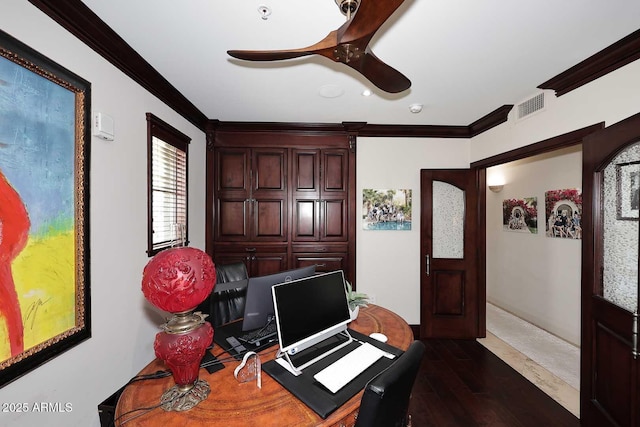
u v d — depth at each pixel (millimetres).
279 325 1289
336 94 2520
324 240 3465
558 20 1515
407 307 3523
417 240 3523
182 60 1945
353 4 1128
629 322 1598
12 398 1147
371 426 920
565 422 2020
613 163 1764
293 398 1138
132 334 1944
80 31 1476
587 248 1921
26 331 1191
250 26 1583
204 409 1074
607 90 1832
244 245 3412
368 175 3506
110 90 1740
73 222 1434
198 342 1107
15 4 1169
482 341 3283
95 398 1595
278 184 3436
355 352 1444
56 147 1342
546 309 3492
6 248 1116
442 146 3516
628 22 1521
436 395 2320
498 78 2188
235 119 3225
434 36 1662
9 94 1132
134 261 1983
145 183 2119
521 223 3871
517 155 2680
